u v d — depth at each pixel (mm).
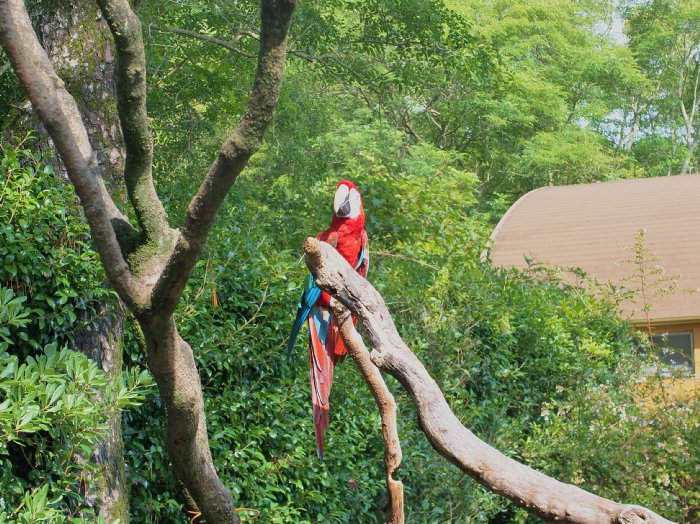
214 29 10711
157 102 10727
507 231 16766
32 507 3367
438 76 12797
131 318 4672
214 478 3232
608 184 18109
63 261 4043
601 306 10953
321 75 12445
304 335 5746
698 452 8086
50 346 3637
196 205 2307
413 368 2395
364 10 11133
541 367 9016
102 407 3771
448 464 6770
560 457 8266
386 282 7172
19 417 3270
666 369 10094
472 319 7625
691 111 32938
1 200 3873
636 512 1897
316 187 10016
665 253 14773
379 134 19766
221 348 5215
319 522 5707
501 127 24688
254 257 5441
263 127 2154
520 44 24250
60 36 4359
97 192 2436
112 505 4121
